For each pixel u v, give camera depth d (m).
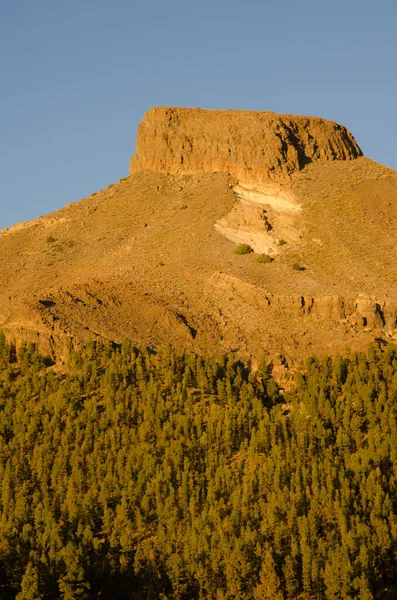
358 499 172.00
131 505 169.62
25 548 159.62
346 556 157.25
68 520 167.12
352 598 154.25
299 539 162.38
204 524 164.00
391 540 163.12
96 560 159.75
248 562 157.38
